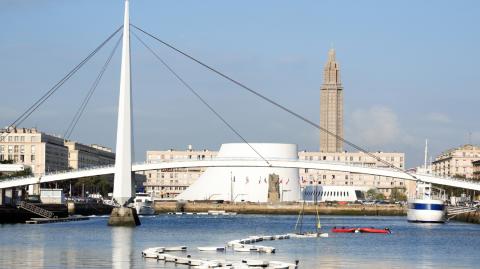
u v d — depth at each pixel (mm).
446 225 197875
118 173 156750
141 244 120750
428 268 95688
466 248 123250
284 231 164125
